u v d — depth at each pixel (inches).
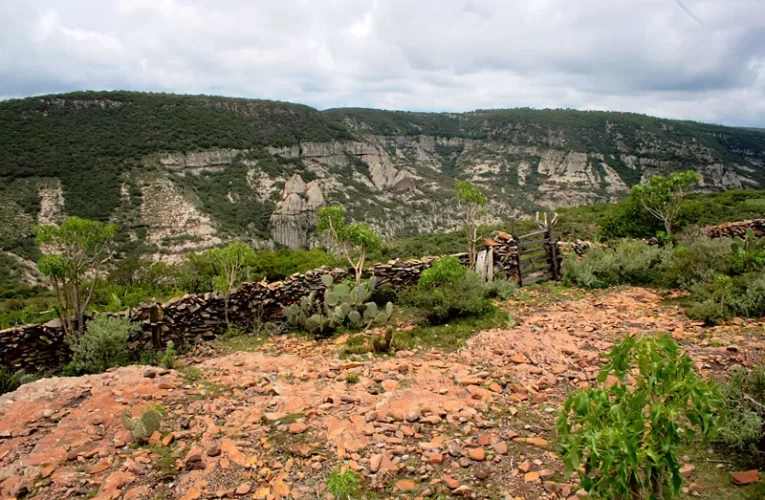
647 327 315.6
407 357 298.7
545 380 237.8
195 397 241.3
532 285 471.8
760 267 372.2
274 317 426.0
